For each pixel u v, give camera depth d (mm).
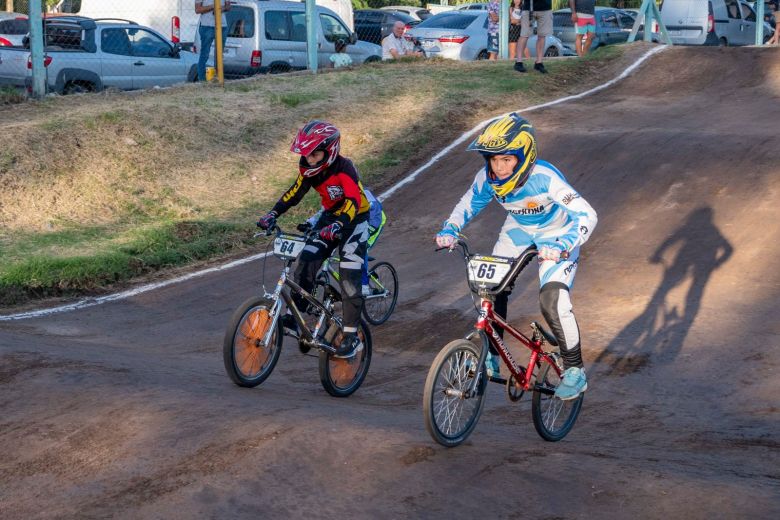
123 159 13516
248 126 15398
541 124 15750
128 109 14883
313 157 6441
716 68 19812
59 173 12773
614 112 16562
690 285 9234
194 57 18844
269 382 7016
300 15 19969
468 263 5156
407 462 4645
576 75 19750
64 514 4203
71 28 16547
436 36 22297
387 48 21453
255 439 4867
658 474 4531
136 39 17656
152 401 5645
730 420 6188
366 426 5125
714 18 26688
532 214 5496
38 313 9336
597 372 7297
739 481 4562
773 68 19422
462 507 4219
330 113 16266
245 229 12195
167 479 4484
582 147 14195
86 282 10266
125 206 12625
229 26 19094
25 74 15711
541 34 19406
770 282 9070
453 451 4871
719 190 11906
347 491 4352
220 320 9203
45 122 13828
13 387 6113
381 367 7777
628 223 11289
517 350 7836
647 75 19688
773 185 11781
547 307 5301
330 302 6781
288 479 4453
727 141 13781
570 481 4480
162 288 10305
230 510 4160
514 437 5625
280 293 6453
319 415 5336
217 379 6742
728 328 8031
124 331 8852
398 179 13992
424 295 9766
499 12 22031
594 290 9414
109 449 4938
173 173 13625
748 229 10523
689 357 7477
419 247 11469
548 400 5715
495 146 5039
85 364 6711
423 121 16172
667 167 12961
